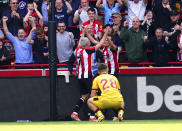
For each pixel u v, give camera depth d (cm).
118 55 4078
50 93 3631
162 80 3906
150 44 3991
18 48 4022
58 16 4294
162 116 3916
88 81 3531
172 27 4197
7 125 2789
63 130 2341
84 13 4231
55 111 3638
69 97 3897
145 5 4353
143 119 3900
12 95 3888
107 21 4306
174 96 3916
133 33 3994
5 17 4044
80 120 3775
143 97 3906
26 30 4231
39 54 4062
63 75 3891
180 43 3991
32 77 3888
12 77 3888
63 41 4028
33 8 4278
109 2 4325
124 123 2869
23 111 3891
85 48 3541
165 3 4222
